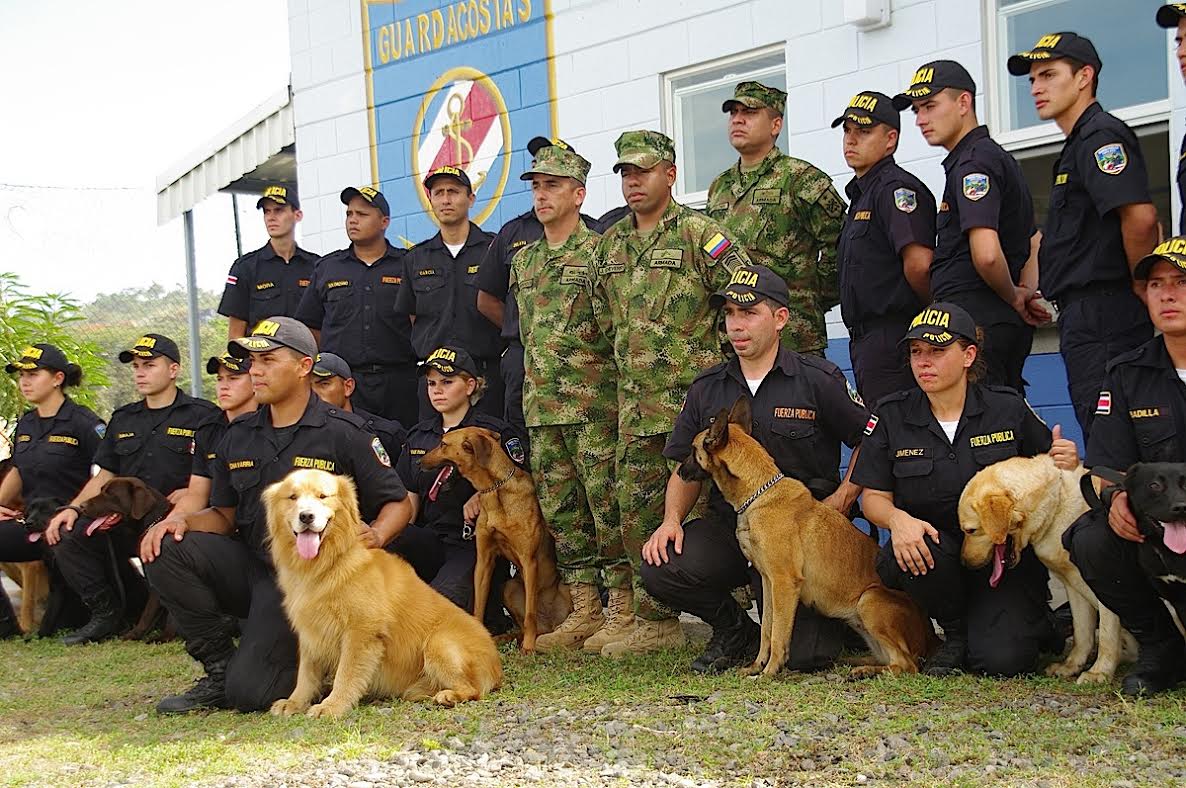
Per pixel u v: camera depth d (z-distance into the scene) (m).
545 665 5.32
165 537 4.70
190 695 4.79
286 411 4.95
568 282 5.76
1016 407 4.62
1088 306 4.79
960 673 4.57
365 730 4.15
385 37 9.35
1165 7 4.64
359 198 7.22
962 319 4.59
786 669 4.86
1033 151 6.46
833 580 4.75
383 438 6.34
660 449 5.46
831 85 7.03
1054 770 3.31
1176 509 3.65
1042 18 6.36
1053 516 4.38
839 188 7.05
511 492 5.82
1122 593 4.09
